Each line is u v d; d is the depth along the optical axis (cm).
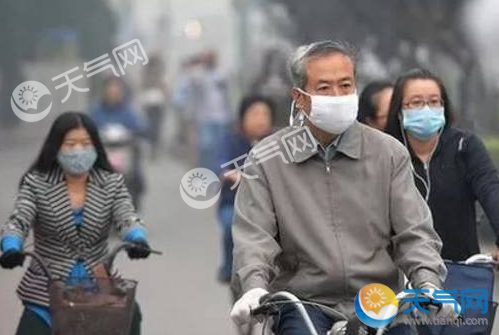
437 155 1338
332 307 1094
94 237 1374
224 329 2112
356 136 1120
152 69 5747
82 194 1375
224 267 2242
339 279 1089
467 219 1340
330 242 1098
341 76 1110
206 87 4400
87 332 1224
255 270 1066
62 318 1225
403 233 1098
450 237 1335
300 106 1126
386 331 1066
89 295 1234
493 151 3070
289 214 1113
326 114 1096
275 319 1085
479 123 3841
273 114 2103
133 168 3269
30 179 1367
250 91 3847
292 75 1135
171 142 6425
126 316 1230
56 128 1357
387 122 1361
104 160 1391
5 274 2698
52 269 1357
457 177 1330
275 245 1100
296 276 1109
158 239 3262
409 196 1110
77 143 1355
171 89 6378
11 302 2347
